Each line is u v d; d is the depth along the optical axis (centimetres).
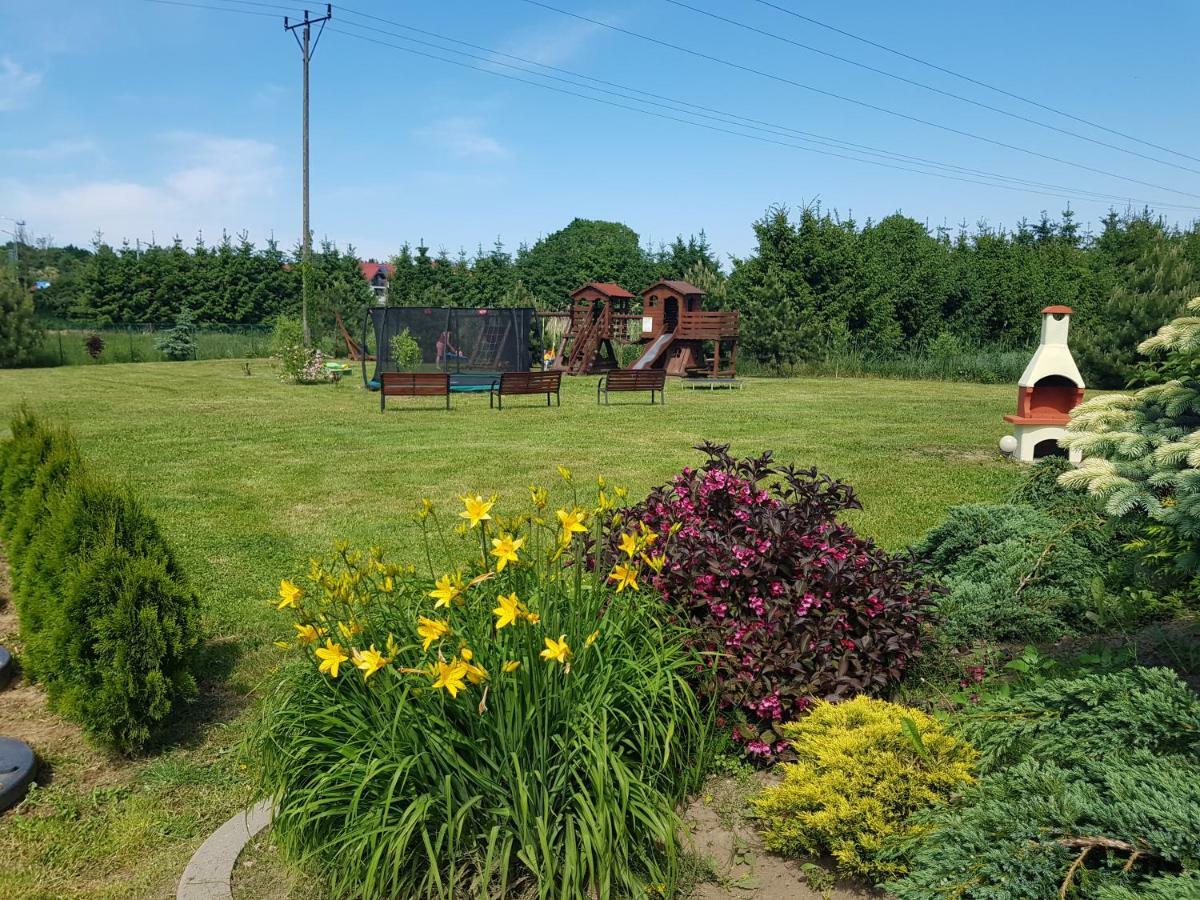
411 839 279
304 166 3016
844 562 377
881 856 271
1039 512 620
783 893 284
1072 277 3391
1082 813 235
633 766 312
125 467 1113
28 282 5053
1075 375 1177
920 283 3269
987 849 235
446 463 1157
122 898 303
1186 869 206
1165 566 372
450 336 2534
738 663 367
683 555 389
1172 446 305
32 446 580
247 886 298
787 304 3059
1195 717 258
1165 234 2592
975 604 500
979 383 2753
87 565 396
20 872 316
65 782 380
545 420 1636
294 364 2458
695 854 303
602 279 4728
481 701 271
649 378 1970
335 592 321
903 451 1283
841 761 294
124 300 4422
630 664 315
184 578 442
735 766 358
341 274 4472
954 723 341
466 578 353
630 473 1091
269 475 1069
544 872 270
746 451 1266
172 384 2403
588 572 403
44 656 418
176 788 375
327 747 302
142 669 397
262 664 500
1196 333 337
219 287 4534
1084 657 396
